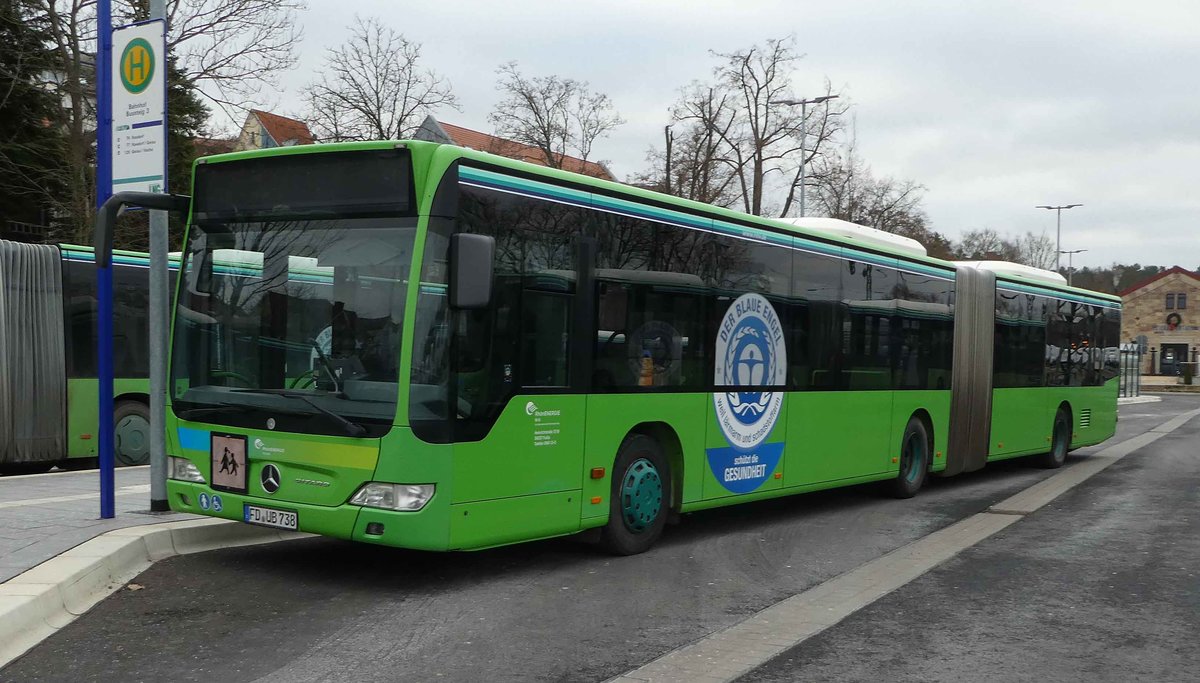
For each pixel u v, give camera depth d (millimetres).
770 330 10609
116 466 14852
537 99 40250
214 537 8609
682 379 9344
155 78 8828
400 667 5637
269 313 7578
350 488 7031
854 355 12125
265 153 7688
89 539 7758
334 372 7242
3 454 13578
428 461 6953
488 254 6852
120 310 14984
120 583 7266
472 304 6832
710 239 9727
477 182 7344
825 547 9773
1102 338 19828
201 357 7902
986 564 8945
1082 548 9758
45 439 14078
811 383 11312
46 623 6203
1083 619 7016
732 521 11383
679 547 9578
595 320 8344
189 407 7883
